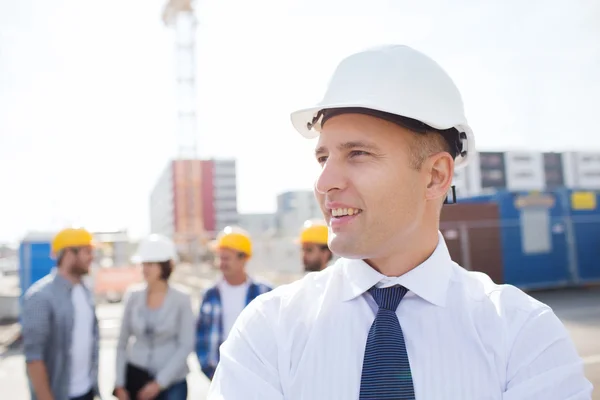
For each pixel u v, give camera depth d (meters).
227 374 1.10
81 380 3.63
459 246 14.44
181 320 3.88
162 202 98.44
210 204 87.12
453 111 1.14
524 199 15.35
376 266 1.14
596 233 16.11
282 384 1.08
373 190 1.04
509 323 1.06
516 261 14.98
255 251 18.61
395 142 1.06
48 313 3.40
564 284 15.52
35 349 3.34
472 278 1.19
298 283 1.23
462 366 1.02
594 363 6.99
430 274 1.11
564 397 0.98
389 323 1.06
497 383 1.00
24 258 10.84
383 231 1.05
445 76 1.16
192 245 24.02
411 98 1.07
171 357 3.80
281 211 82.75
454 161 1.23
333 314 1.11
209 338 3.89
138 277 16.98
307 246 4.05
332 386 1.03
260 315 1.16
